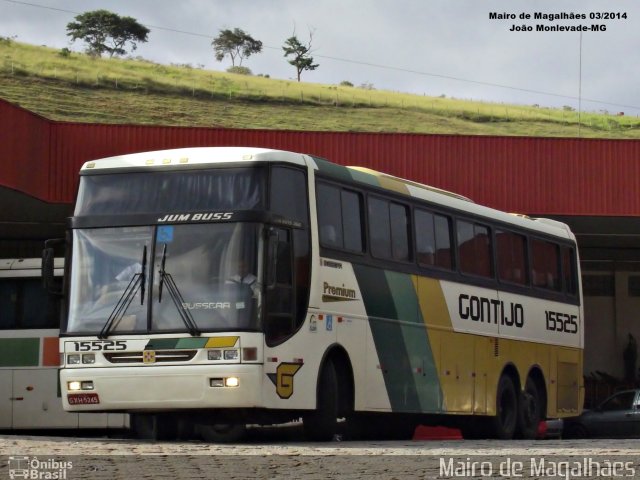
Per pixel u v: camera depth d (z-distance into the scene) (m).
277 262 15.70
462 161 34.12
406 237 19.41
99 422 24.69
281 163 16.16
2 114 28.05
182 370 15.30
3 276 25.17
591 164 34.56
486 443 17.12
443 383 20.05
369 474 11.02
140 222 16.02
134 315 15.65
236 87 116.81
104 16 143.25
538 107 123.25
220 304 15.38
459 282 20.92
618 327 50.97
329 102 115.75
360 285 17.70
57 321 24.92
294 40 152.38
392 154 33.75
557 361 24.81
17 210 33.66
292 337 15.82
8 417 24.83
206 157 16.12
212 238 15.65
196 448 14.09
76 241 16.25
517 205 34.28
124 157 16.58
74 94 107.56
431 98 122.69
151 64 121.94
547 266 24.77
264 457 12.62
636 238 42.66
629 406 31.48
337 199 17.41
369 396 17.73
